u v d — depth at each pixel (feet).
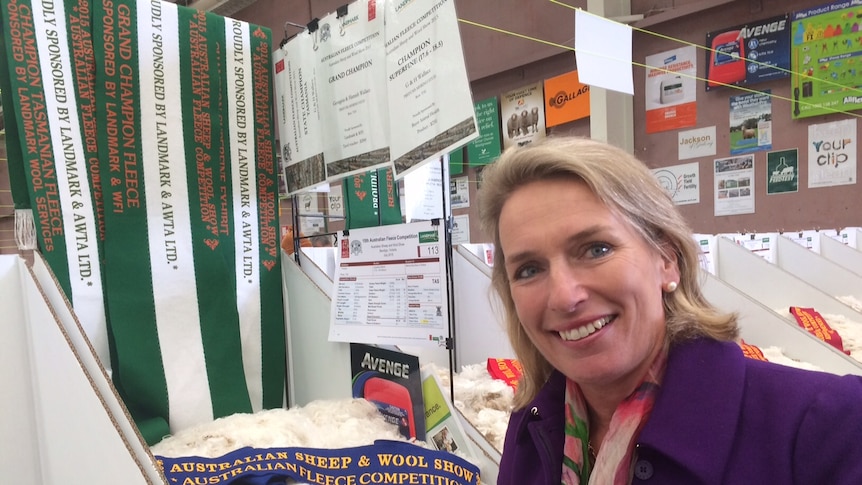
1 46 4.20
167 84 4.95
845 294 9.16
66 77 4.42
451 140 3.91
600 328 2.06
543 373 2.84
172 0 16.97
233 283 5.33
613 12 13.55
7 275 3.51
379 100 4.74
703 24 13.10
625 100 13.91
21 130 4.19
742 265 8.63
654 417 2.01
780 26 12.18
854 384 1.86
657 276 2.14
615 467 2.07
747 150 12.84
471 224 16.24
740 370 2.03
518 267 2.21
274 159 5.73
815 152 12.09
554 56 14.49
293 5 17.44
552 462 2.46
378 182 5.49
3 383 3.48
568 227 2.02
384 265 4.69
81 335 3.17
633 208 2.04
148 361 4.69
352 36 4.93
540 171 2.12
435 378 4.29
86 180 4.51
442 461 3.88
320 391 5.44
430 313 4.33
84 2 4.54
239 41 5.47
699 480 1.86
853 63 11.48
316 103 5.40
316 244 9.20
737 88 12.80
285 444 4.06
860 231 11.00
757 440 1.88
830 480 1.71
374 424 4.58
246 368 5.41
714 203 13.34
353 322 4.92
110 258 4.59
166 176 4.93
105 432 2.84
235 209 5.39
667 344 2.17
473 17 16.06
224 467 3.61
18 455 3.53
